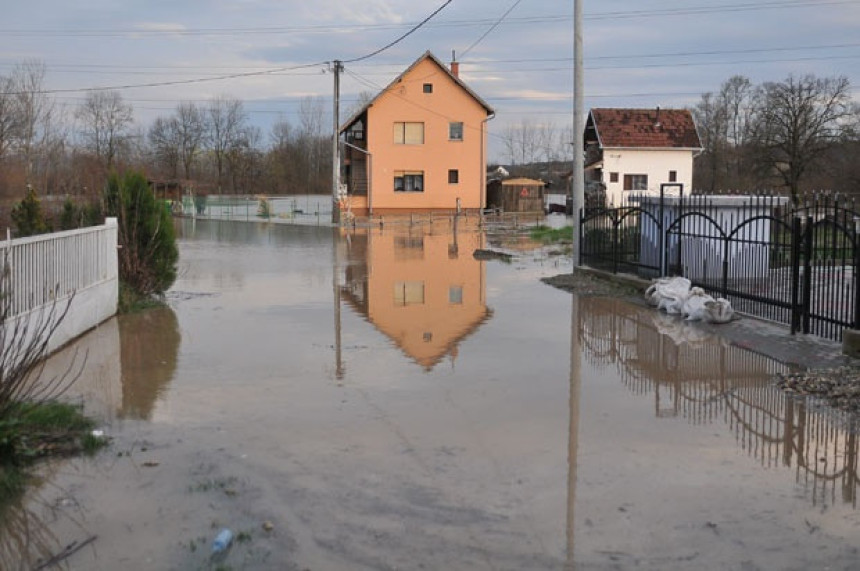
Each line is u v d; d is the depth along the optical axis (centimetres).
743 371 890
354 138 5959
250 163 9425
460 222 4997
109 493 538
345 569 432
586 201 2283
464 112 5600
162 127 9181
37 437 636
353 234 3741
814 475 570
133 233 1443
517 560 441
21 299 879
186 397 788
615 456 611
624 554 446
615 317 1278
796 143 5422
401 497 531
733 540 464
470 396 791
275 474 575
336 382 850
